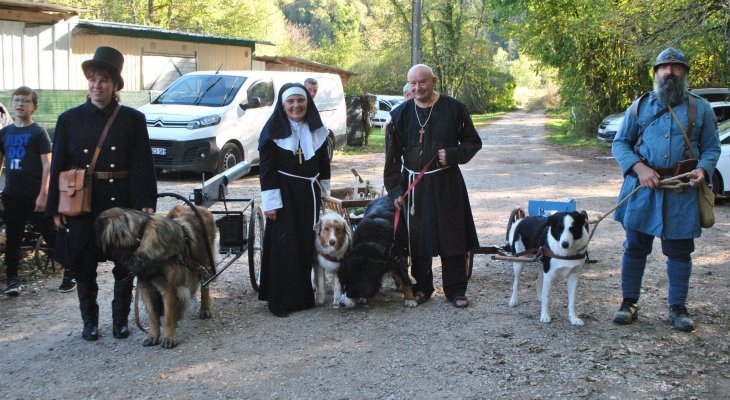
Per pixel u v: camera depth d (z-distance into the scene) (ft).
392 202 19.95
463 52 133.39
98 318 17.85
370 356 15.44
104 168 16.12
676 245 16.88
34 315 18.83
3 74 46.14
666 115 16.55
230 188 40.60
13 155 20.56
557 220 16.79
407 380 14.12
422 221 18.83
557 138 91.09
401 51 152.97
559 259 16.87
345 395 13.48
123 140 16.22
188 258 16.57
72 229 16.11
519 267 18.83
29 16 47.16
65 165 16.26
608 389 13.57
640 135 17.07
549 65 91.76
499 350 15.65
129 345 16.35
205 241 17.43
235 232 20.33
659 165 16.53
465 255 19.26
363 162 57.11
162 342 16.29
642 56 50.37
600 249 26.07
